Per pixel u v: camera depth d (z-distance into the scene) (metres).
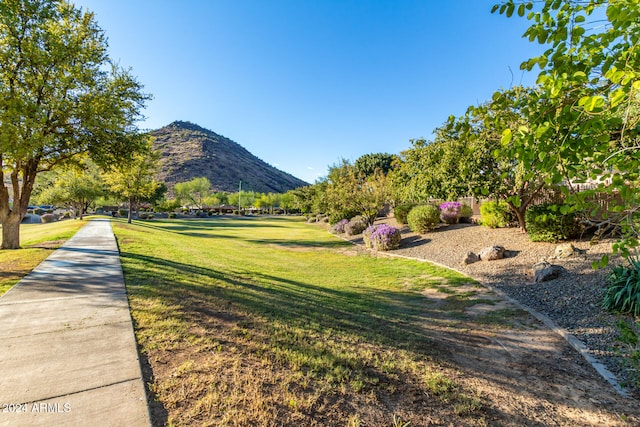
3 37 8.60
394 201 21.47
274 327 4.08
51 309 4.22
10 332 3.47
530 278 6.99
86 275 6.16
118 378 2.62
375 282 8.45
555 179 1.95
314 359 3.29
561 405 2.92
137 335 3.45
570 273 6.52
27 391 2.39
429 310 5.98
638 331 4.09
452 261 9.81
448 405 2.78
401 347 3.96
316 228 28.59
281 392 2.65
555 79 1.75
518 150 1.87
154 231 18.53
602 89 1.82
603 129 1.67
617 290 4.81
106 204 53.31
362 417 2.49
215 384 2.64
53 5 9.16
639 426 2.63
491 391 3.09
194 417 2.24
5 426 2.02
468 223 14.67
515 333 4.68
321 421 2.38
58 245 10.16
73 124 9.82
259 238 19.95
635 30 1.54
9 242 9.48
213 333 3.66
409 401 2.78
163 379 2.65
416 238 14.04
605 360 3.70
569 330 4.55
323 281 8.35
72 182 26.39
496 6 2.02
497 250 8.95
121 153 11.09
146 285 5.52
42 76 9.09
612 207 2.18
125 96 11.18
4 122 7.31
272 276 8.20
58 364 2.81
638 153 1.86
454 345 4.25
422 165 11.27
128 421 2.13
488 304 6.05
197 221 38.72
